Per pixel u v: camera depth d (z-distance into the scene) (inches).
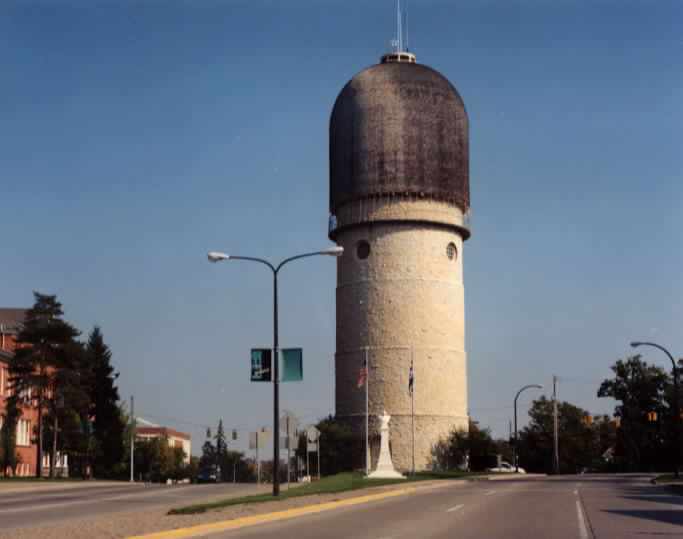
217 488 2137.1
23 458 3280.0
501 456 3351.4
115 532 855.1
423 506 1250.0
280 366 1448.1
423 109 2982.3
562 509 1165.1
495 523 949.2
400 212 2957.7
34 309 3107.8
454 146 3019.2
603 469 4621.1
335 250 1521.9
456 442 2925.7
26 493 1903.3
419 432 2915.8
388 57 3171.8
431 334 2965.1
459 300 3063.5
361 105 2997.0
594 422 4456.2
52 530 869.2
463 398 3041.3
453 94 3046.3
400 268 2972.4
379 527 914.1
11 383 3176.7
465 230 3063.5
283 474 3902.6
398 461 2901.1
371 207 2982.3
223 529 935.0
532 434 4379.9
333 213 3120.1
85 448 3681.1
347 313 3043.8
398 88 2979.8
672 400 4576.8
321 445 2920.8
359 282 3016.7
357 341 3006.9
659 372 4667.8
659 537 802.2
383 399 2938.0
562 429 4389.8
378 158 2967.5
